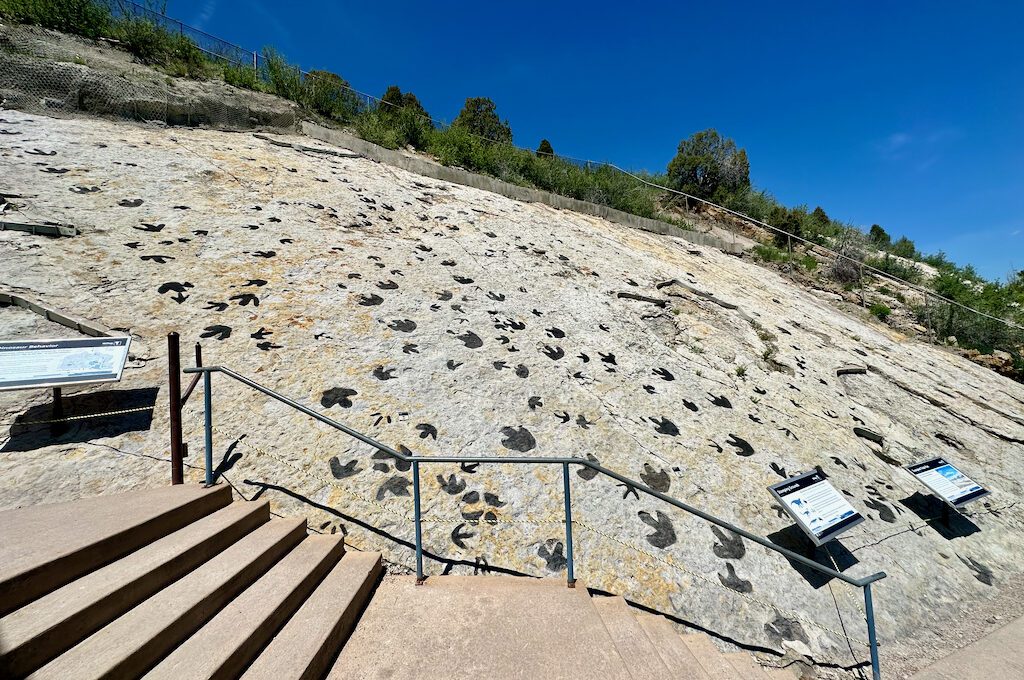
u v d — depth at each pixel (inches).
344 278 255.8
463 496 166.6
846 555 191.8
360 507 153.1
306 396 183.2
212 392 173.9
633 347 286.0
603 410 228.1
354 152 420.8
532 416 210.7
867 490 234.2
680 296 369.1
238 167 321.4
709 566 167.8
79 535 97.5
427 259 301.1
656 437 221.9
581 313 303.9
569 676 102.3
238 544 121.4
